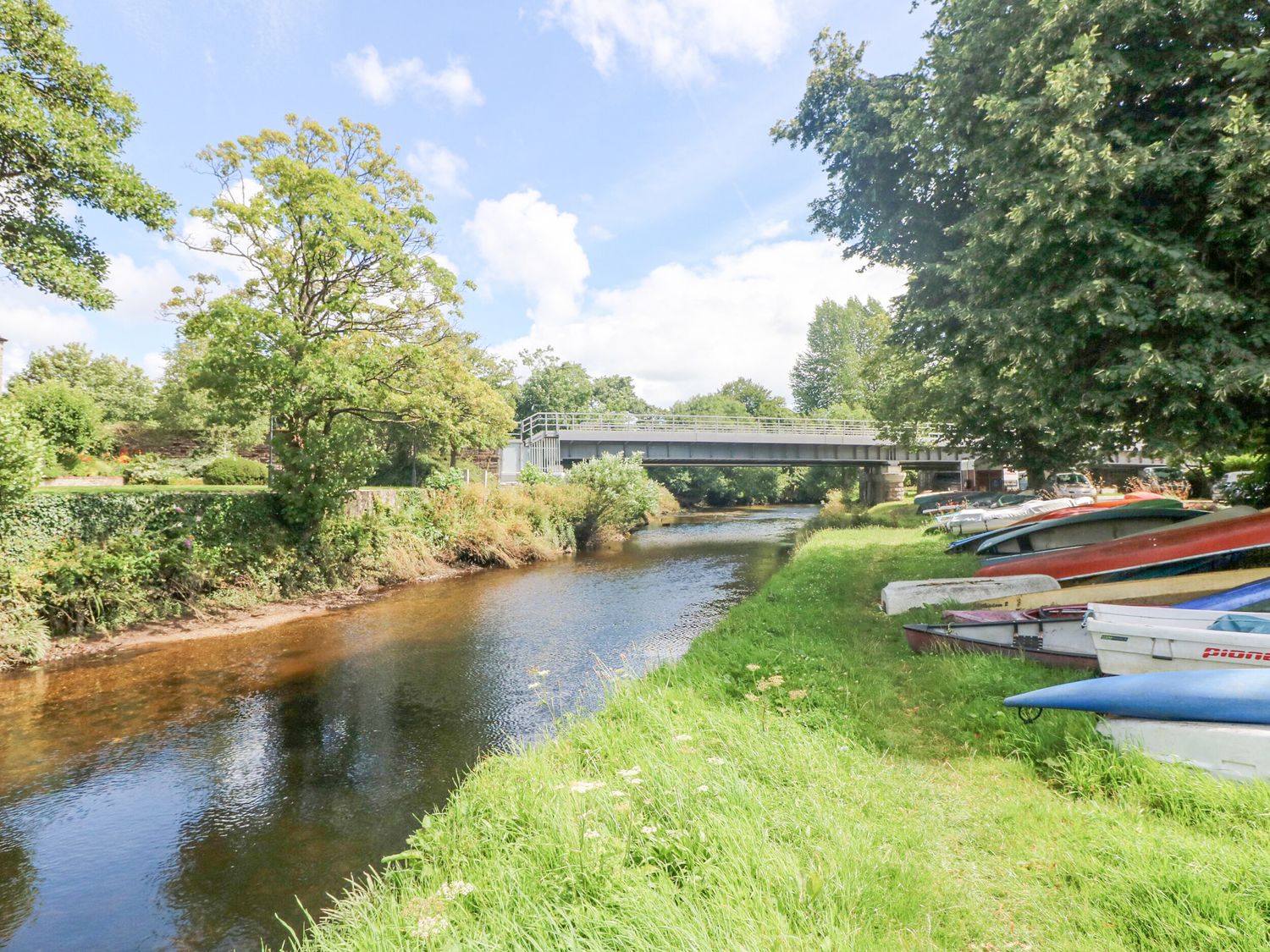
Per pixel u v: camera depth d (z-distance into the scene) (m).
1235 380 6.26
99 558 11.53
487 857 3.81
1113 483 33.66
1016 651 6.89
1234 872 2.86
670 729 5.42
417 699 8.31
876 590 12.05
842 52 12.33
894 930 2.72
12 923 4.26
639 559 22.77
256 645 11.05
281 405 14.07
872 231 11.98
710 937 2.54
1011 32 8.08
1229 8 6.67
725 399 80.50
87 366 41.50
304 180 14.54
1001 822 3.76
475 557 20.52
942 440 17.92
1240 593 6.25
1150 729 4.20
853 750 4.89
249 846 5.06
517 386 49.53
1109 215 6.95
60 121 10.40
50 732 7.41
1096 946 2.63
